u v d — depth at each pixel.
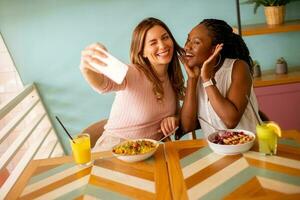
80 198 1.25
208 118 1.94
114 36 2.96
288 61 3.01
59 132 3.20
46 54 3.00
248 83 1.84
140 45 1.92
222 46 1.79
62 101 3.12
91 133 2.10
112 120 2.05
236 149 1.45
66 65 3.02
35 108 3.09
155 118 2.02
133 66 1.98
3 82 3.08
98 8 2.89
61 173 1.48
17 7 2.88
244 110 1.82
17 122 2.45
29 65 3.02
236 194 1.17
